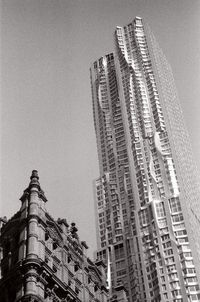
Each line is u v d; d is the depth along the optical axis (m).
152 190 194.88
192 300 154.50
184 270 161.88
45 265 62.47
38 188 71.75
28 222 66.25
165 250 170.12
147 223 183.25
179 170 199.62
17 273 60.91
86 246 80.19
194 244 171.12
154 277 165.25
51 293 62.81
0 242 68.19
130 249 181.38
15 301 58.47
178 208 182.25
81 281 72.81
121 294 91.75
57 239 70.38
